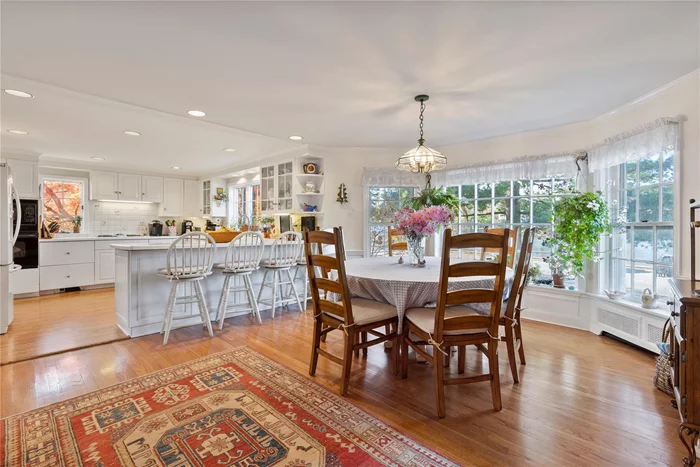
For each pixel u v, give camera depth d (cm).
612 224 332
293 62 231
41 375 240
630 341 296
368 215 503
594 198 328
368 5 170
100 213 637
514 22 185
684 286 186
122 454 160
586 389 223
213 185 700
